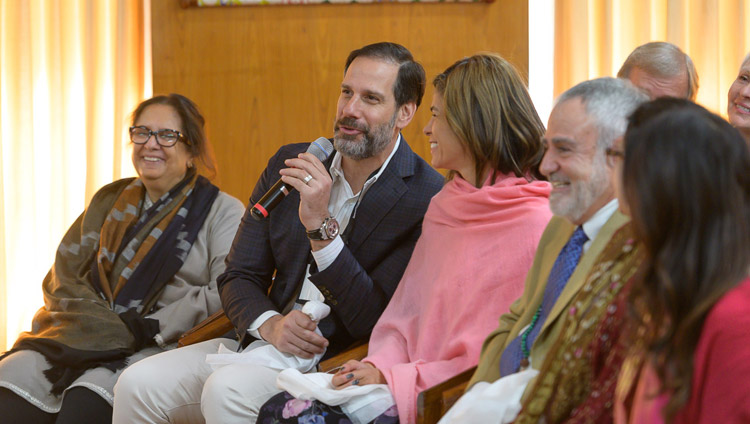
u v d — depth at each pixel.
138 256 3.26
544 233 2.05
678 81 2.99
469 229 2.37
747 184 1.22
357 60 2.71
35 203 4.55
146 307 3.22
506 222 2.29
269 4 3.99
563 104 1.77
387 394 2.19
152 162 3.29
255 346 2.67
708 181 1.21
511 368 1.93
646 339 1.32
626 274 1.58
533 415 1.66
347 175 2.78
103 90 4.48
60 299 3.21
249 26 4.02
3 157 4.52
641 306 1.32
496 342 2.03
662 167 1.22
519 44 3.96
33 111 4.53
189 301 3.15
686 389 1.21
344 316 2.61
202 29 4.02
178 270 3.25
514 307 2.07
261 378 2.51
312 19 4.00
